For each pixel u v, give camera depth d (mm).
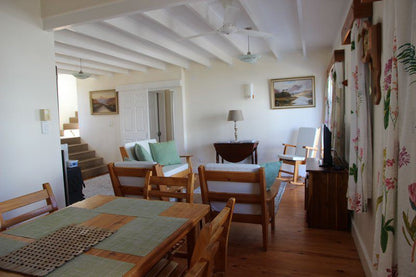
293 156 5016
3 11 2531
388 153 1330
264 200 2396
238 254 2508
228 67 5949
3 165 2520
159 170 2773
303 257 2434
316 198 3023
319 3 3133
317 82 5371
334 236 2842
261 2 3070
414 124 1189
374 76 1978
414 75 1186
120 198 1816
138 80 6582
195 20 3629
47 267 998
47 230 1329
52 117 2959
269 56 5633
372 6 2092
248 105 5859
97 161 6828
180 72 6176
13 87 2602
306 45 4996
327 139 3215
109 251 1107
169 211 1550
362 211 2135
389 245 1335
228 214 1236
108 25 3576
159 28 3861
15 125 2615
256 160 5559
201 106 6219
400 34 1230
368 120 2121
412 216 1188
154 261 1089
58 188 3010
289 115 5594
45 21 2861
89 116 7160
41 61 2855
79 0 2723
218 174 2439
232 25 2949
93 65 5723
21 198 1607
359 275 2156
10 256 1086
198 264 950
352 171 2242
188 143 6375
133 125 6609
